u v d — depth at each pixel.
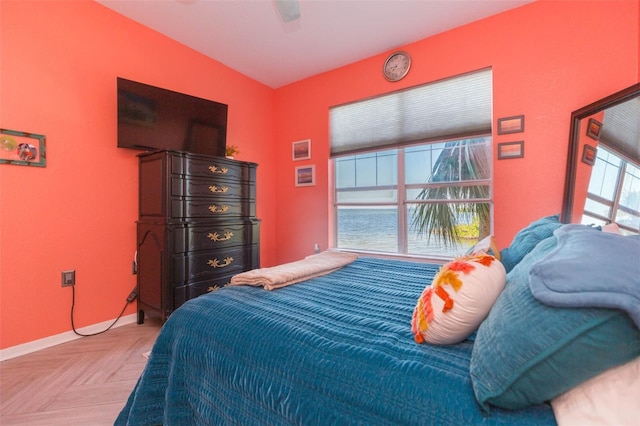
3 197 1.92
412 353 0.79
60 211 2.16
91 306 2.32
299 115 3.77
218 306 1.19
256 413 0.88
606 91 2.12
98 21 2.35
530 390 0.59
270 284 1.41
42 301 2.08
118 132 2.37
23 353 1.98
